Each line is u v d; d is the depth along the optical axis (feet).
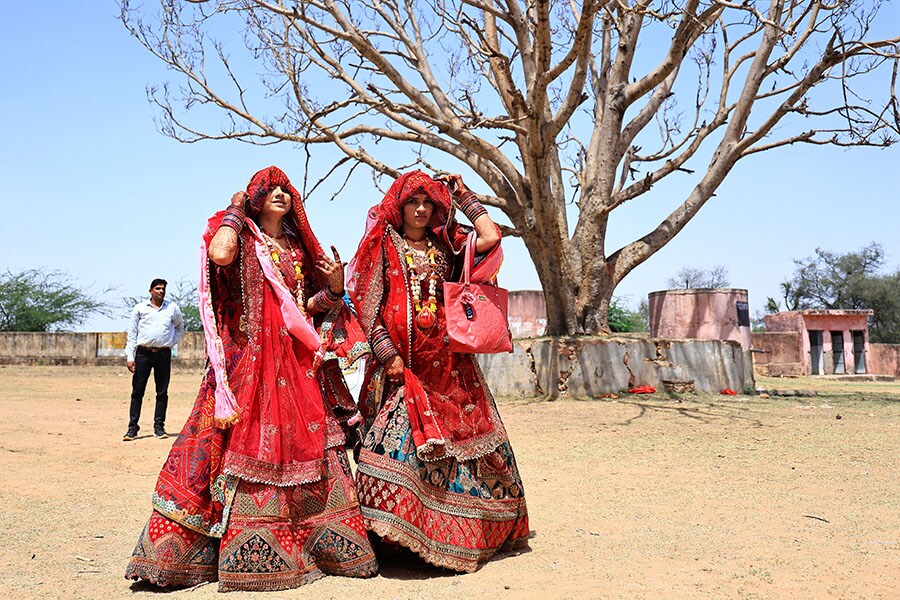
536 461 27.84
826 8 48.83
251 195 15.64
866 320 114.11
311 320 15.83
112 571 14.83
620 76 59.06
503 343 16.22
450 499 15.21
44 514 19.27
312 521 14.47
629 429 36.55
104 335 111.86
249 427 14.25
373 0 60.80
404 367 15.79
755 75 55.72
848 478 23.85
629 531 17.54
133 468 26.32
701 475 24.70
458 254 16.56
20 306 145.38
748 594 12.92
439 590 13.57
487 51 45.65
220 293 15.23
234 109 58.03
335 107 54.13
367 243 16.21
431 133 57.62
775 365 110.93
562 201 59.62
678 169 57.93
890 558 15.05
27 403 51.06
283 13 49.49
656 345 52.47
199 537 14.07
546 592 13.26
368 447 15.35
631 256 58.44
